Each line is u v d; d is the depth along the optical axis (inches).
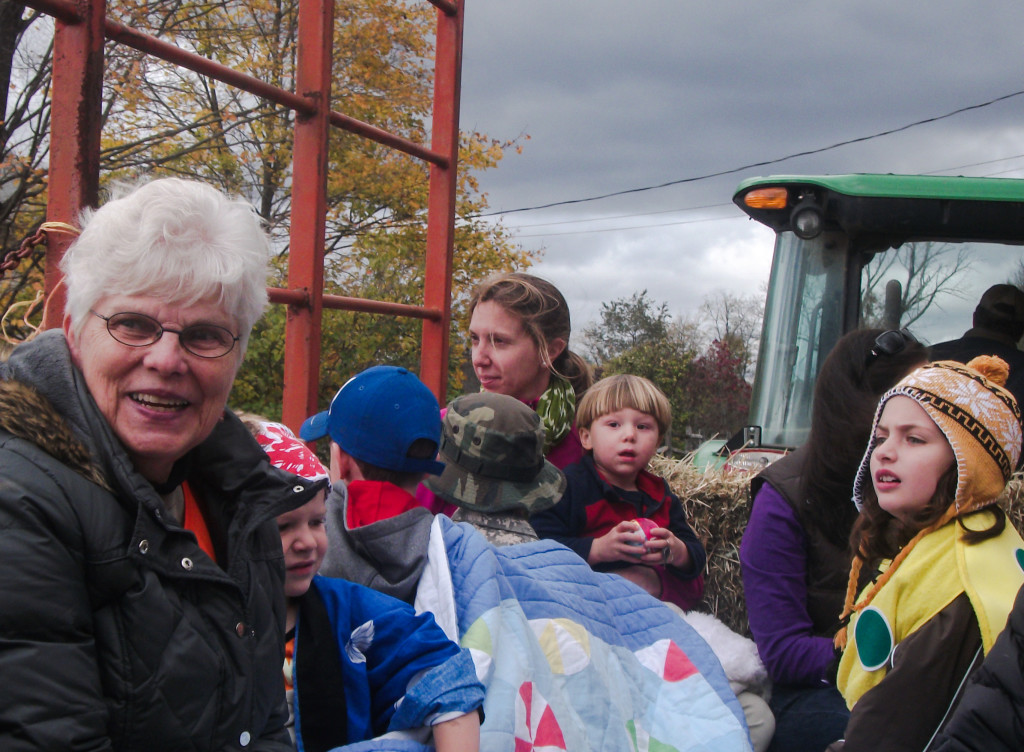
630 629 90.5
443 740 63.2
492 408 92.4
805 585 99.9
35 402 47.6
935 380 76.6
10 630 43.0
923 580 74.3
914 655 71.9
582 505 109.2
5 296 229.5
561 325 120.2
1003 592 70.9
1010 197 179.5
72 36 88.8
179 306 50.2
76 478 46.5
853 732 73.0
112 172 319.9
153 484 53.7
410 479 81.7
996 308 183.6
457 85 162.1
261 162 385.4
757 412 196.5
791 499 99.8
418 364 368.8
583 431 113.7
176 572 49.2
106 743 45.3
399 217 420.2
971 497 74.3
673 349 970.7
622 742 77.6
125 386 50.1
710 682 87.2
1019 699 61.2
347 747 61.6
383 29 416.2
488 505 91.1
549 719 72.9
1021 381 174.2
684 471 137.7
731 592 134.9
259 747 54.7
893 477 77.5
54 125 89.0
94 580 46.0
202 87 363.3
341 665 66.2
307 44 128.2
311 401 128.4
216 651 50.5
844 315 188.5
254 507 55.4
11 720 42.3
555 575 86.8
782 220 196.4
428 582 74.4
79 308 50.8
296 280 129.4
